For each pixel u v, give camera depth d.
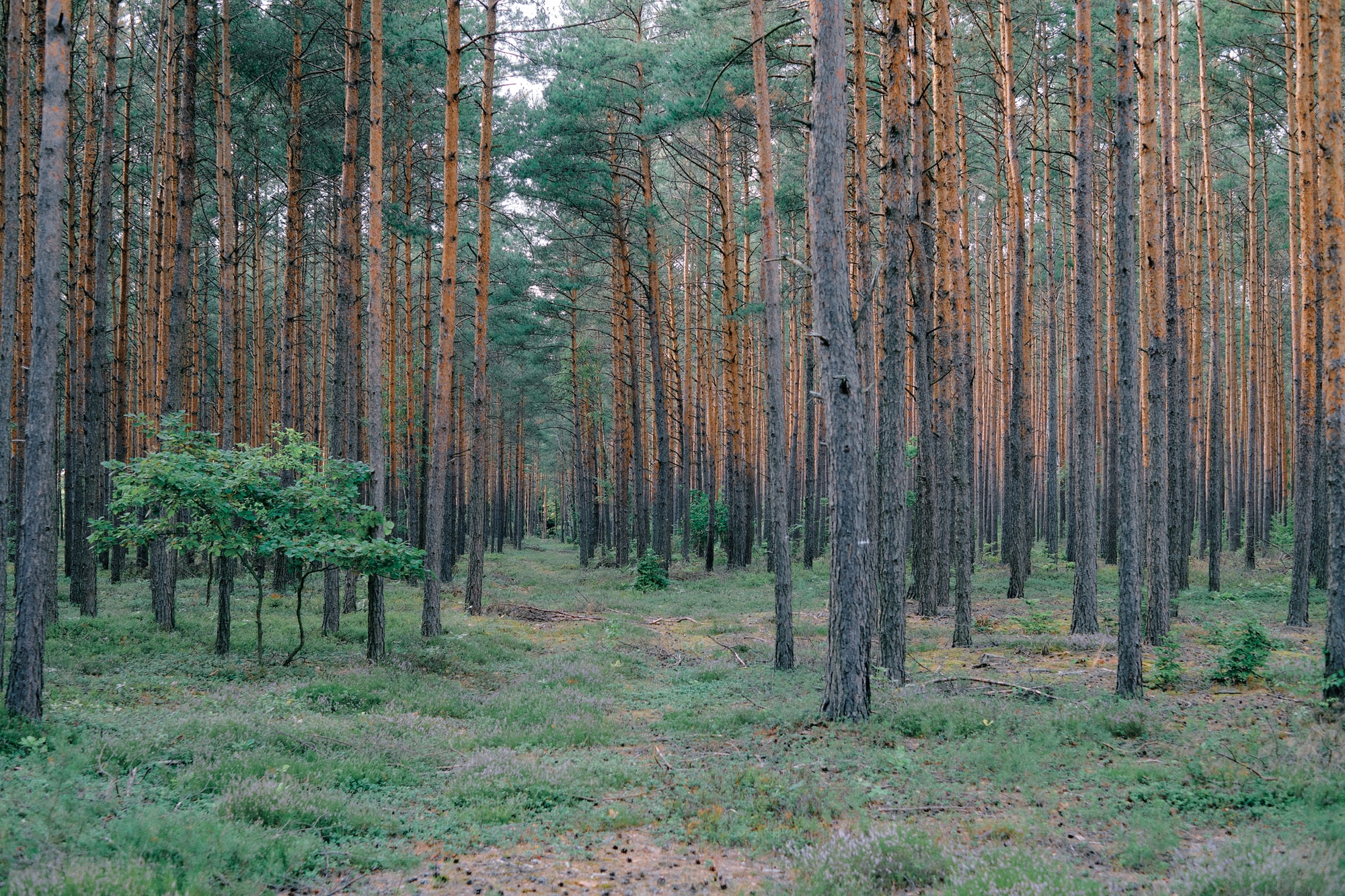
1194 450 29.41
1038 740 9.26
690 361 41.94
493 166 25.94
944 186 17.52
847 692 10.51
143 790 7.10
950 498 20.58
